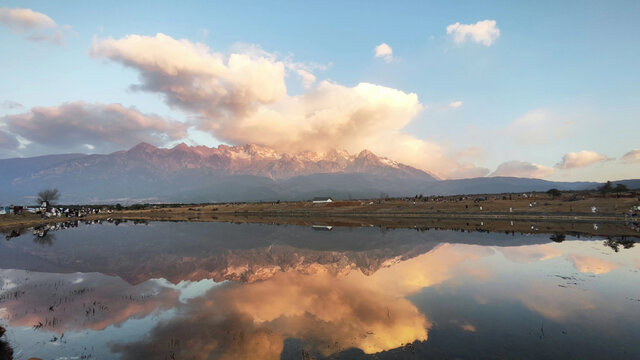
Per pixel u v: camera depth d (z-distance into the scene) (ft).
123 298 91.61
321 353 55.06
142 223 412.16
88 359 54.80
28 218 445.37
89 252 180.45
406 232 247.09
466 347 55.93
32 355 56.80
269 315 74.84
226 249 187.93
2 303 88.33
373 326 66.74
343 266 133.28
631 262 123.03
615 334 60.23
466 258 139.64
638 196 350.23
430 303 80.84
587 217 269.85
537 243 172.86
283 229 306.35
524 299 82.23
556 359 50.98
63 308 83.05
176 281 112.47
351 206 554.46
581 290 89.04
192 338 62.64
